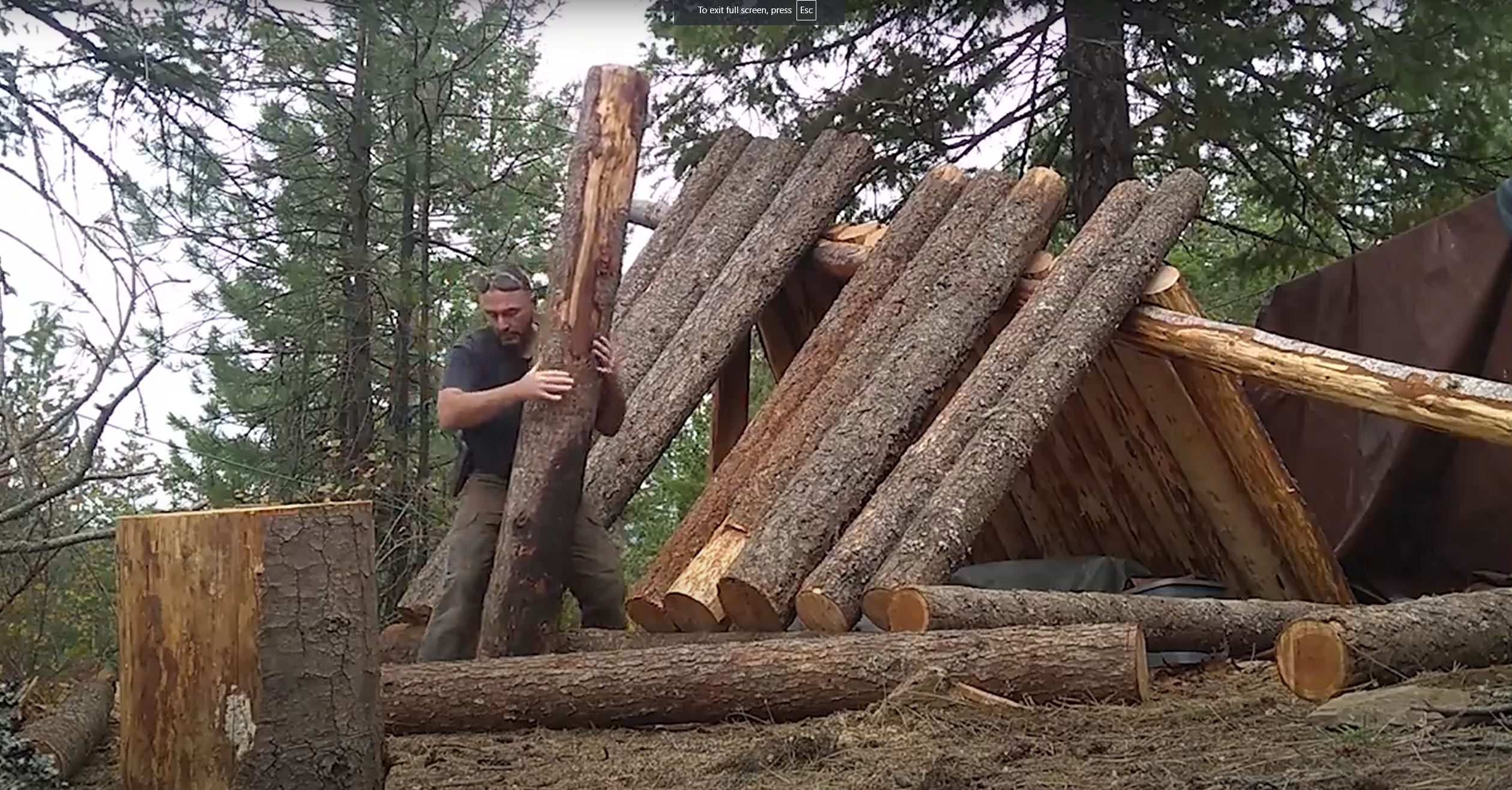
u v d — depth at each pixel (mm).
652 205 10750
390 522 13711
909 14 12266
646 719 5031
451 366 6066
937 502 6375
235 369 13680
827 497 6613
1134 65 12062
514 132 16109
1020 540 9344
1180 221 7836
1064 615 5727
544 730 5078
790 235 8953
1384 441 8500
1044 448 8680
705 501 7551
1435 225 8344
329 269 14133
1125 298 7387
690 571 6805
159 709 3359
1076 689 4781
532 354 6207
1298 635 4754
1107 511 8625
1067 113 12820
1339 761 3641
